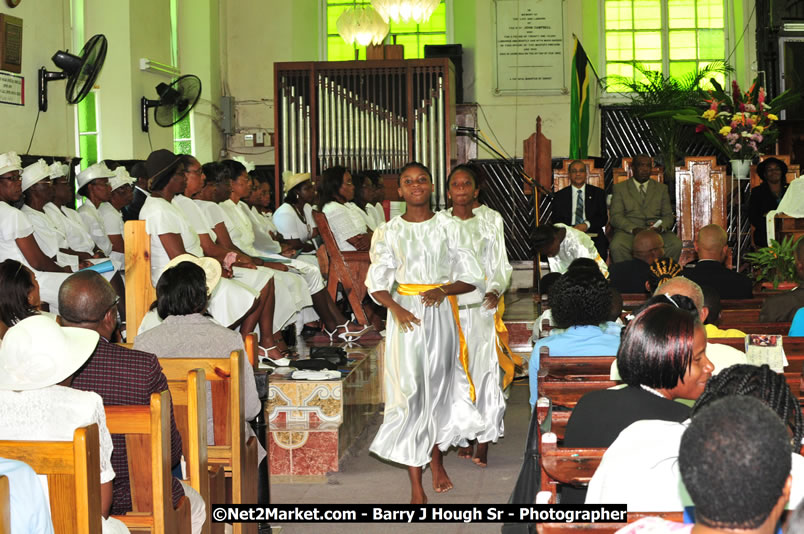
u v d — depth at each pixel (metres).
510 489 4.80
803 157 12.80
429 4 12.01
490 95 13.45
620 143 13.23
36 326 2.57
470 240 4.48
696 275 5.75
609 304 3.74
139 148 9.84
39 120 7.65
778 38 12.91
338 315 6.91
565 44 13.36
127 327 4.96
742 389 2.03
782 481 1.36
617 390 2.54
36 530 2.16
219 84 13.05
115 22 9.63
